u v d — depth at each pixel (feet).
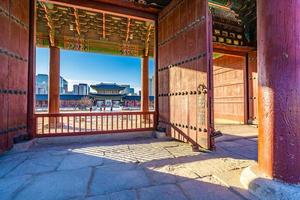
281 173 7.88
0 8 13.93
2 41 14.16
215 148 16.16
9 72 15.02
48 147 17.19
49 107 31.76
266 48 8.64
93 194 8.38
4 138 14.53
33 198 8.00
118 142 19.48
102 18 31.17
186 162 12.92
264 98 8.71
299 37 7.83
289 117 7.79
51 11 28.30
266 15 8.68
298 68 7.75
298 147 7.61
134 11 23.40
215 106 45.29
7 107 14.83
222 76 43.11
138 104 122.52
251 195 8.32
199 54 17.13
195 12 17.78
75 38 34.96
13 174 10.65
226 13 30.40
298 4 7.91
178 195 8.32
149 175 10.62
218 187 9.12
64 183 9.49
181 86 19.80
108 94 117.50
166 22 22.88
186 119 18.92
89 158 13.87
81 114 20.43
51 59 32.58
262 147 8.82
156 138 21.72
